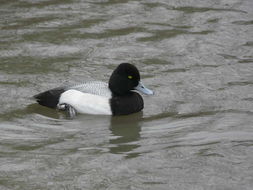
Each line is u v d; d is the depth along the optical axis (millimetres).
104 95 13125
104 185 9898
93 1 20172
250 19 18688
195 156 10961
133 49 16594
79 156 10992
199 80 14773
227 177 10148
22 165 10594
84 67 15391
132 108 13031
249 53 16406
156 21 18547
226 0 20297
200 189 9758
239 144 11430
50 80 14547
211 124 12430
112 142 11664
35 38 17172
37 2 19938
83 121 12719
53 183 9953
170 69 15422
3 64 15438
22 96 13695
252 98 13719
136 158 10922
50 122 12625
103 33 17609
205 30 17922
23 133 12031
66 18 18609
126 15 18953
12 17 18594
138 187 9836
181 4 19938
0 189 9734
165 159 10867
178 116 12906
